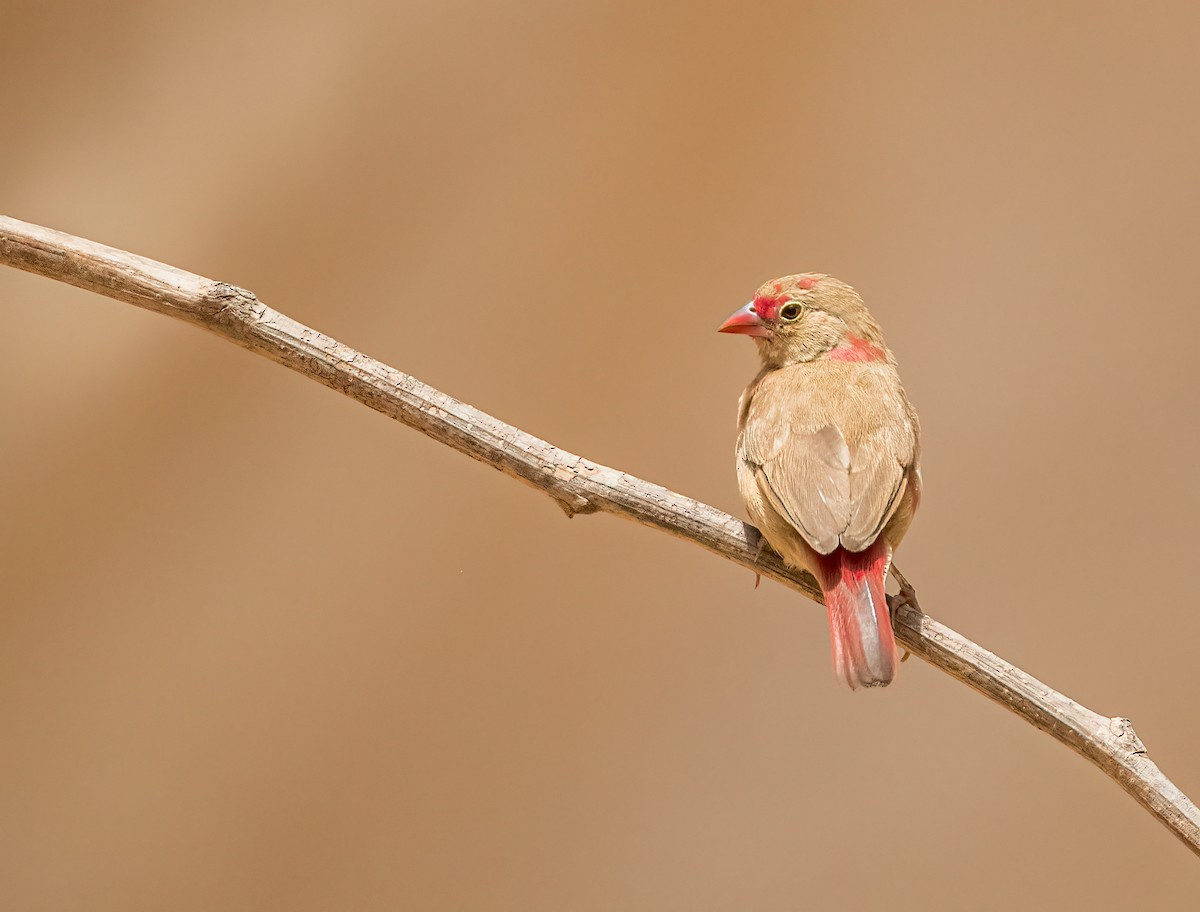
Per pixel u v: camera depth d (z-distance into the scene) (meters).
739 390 12.00
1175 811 5.80
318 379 6.33
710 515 6.75
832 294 7.66
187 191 11.53
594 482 6.57
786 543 6.57
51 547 11.45
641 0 11.69
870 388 7.14
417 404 6.38
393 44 11.68
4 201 11.32
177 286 6.18
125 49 11.47
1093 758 6.02
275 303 11.70
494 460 6.48
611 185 11.85
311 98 11.61
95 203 11.43
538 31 11.71
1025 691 6.16
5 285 11.30
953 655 6.30
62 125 11.42
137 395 11.41
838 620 6.13
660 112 11.82
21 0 11.29
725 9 11.76
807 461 6.57
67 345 11.32
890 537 6.69
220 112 11.55
